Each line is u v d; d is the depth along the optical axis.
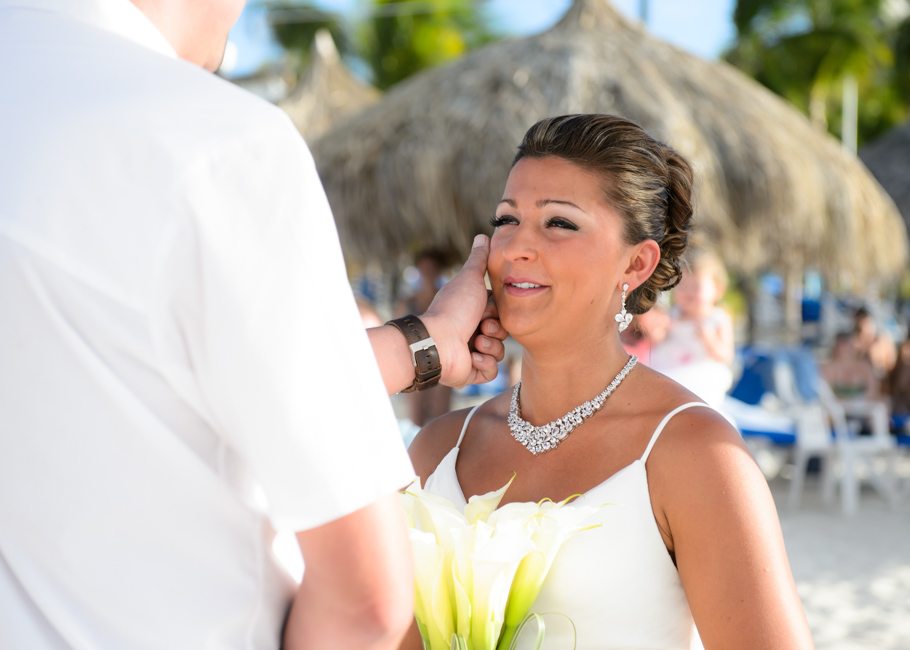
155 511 0.83
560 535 1.23
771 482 7.49
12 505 0.83
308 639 0.85
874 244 7.33
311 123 13.52
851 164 7.48
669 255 1.55
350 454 0.80
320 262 0.82
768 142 6.54
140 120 0.79
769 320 20.12
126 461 0.81
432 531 1.26
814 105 27.30
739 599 1.21
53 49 0.85
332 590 0.81
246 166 0.80
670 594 1.35
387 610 0.82
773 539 1.25
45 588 0.84
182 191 0.77
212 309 0.78
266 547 0.88
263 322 0.78
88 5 0.89
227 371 0.78
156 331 0.78
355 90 14.34
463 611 1.20
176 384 0.80
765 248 6.93
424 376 1.23
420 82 7.29
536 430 1.49
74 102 0.81
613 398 1.46
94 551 0.83
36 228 0.78
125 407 0.80
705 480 1.28
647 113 6.00
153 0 0.94
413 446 1.75
